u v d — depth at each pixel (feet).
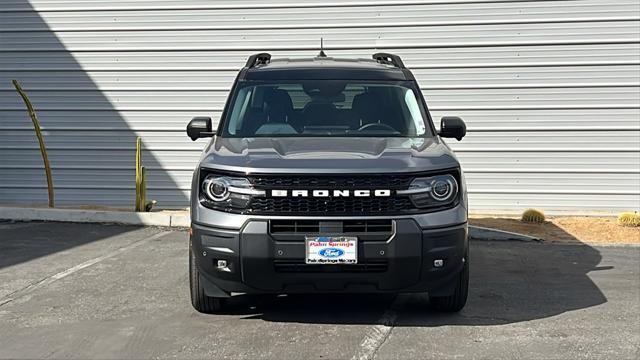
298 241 14.94
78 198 35.78
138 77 34.88
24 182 35.91
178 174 35.22
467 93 33.63
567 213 33.71
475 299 19.02
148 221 30.66
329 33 33.96
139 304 18.29
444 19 33.35
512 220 32.01
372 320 16.99
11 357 14.42
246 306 18.15
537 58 33.12
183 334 15.88
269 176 15.21
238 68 34.47
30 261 23.27
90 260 23.49
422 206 15.44
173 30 34.53
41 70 35.22
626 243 27.27
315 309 17.93
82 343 15.28
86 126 35.37
